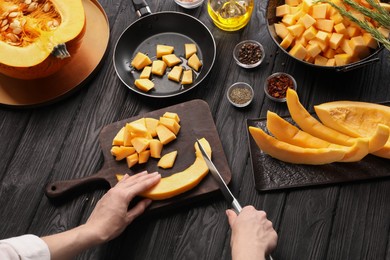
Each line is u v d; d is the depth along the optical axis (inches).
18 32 43.1
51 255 35.1
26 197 42.6
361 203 39.7
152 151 41.5
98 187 42.4
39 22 43.7
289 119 42.4
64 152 44.0
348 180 39.9
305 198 40.3
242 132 43.1
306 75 44.2
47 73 43.2
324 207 40.0
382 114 39.8
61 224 41.6
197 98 44.7
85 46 47.1
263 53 45.0
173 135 41.9
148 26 47.2
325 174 40.3
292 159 40.0
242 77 45.1
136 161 41.4
